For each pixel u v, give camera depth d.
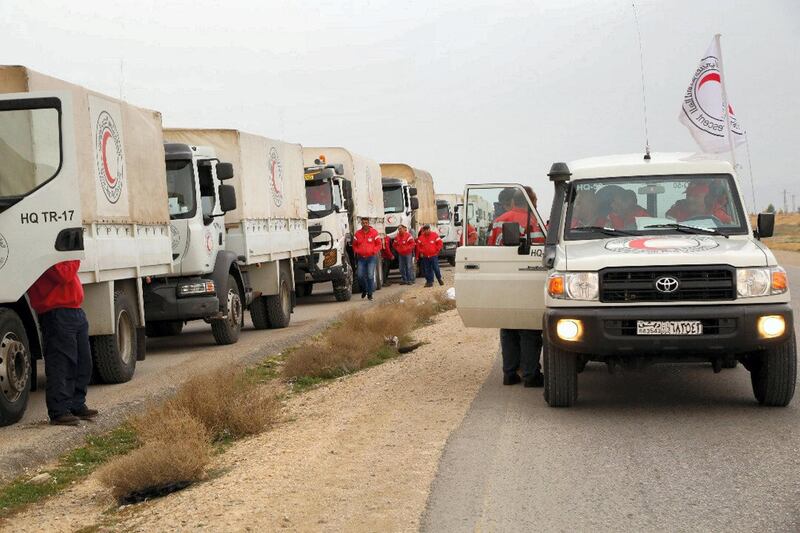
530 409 9.38
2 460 8.30
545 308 9.46
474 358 13.36
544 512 5.93
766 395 8.92
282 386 12.62
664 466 6.98
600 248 9.23
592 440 7.90
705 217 9.75
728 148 10.60
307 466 7.47
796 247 56.94
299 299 28.14
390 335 16.30
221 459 8.41
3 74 9.99
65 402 9.74
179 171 15.72
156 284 15.79
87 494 7.68
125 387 12.28
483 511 5.99
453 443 7.92
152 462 7.51
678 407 9.26
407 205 35.41
